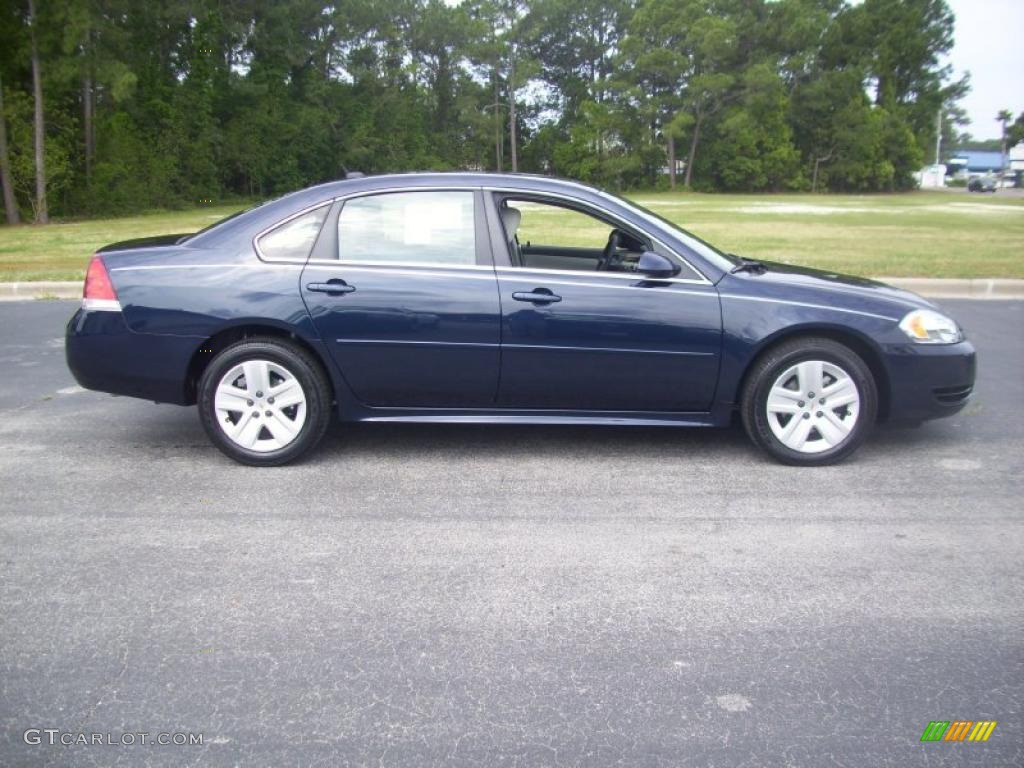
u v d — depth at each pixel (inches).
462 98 2699.3
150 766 95.0
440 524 160.6
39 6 1162.0
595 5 2923.2
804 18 2768.2
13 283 440.5
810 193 2805.1
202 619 126.1
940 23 3097.9
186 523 160.6
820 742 99.5
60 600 131.3
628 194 2581.2
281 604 130.6
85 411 237.3
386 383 189.0
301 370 187.3
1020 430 218.5
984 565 143.8
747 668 114.2
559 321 184.5
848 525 160.1
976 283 440.1
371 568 142.6
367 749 98.0
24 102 1239.5
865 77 2920.8
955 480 183.3
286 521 161.8
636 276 187.3
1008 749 98.4
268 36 2130.9
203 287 185.6
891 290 204.5
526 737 100.1
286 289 185.2
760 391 188.5
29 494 174.9
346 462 195.3
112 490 177.5
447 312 184.5
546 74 3036.4
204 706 105.7
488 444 208.5
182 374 188.4
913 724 102.7
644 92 2701.8
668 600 132.2
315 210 190.4
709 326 185.5
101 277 188.7
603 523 161.2
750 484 181.3
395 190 191.5
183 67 1934.1
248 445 190.1
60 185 1347.2
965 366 192.7
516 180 193.8
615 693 108.7
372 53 2421.3
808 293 189.5
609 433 217.5
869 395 188.4
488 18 2721.5
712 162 2760.8
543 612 128.6
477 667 114.3
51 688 109.2
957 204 1568.7
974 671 113.5
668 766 95.3
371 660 115.8
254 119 2031.3
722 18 2672.2
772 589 135.6
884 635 122.3
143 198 1561.3
